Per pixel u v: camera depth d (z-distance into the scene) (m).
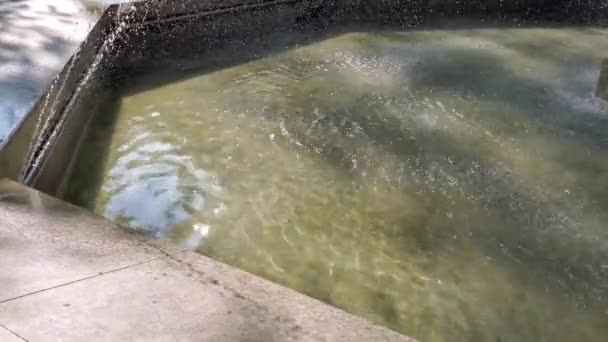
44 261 1.88
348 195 3.38
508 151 3.97
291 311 1.77
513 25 7.14
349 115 4.36
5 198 2.34
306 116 4.30
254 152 3.77
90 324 1.54
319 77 5.10
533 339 2.42
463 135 4.16
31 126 2.98
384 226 3.13
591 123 4.41
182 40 5.55
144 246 2.12
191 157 3.66
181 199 3.24
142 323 1.58
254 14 6.12
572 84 5.16
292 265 2.78
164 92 4.61
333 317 1.78
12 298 1.62
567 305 2.63
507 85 5.09
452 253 2.94
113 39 4.92
